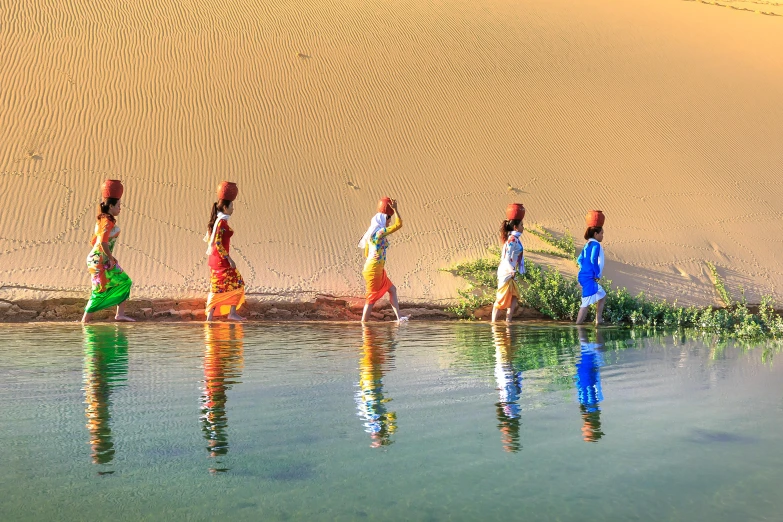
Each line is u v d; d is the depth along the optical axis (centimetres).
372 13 2433
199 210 1429
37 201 1355
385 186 1602
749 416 453
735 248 1511
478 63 2172
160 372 599
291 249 1362
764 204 1691
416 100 1942
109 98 1747
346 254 1377
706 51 2519
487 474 334
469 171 1684
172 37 2077
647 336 952
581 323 1158
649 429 417
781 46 2678
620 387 547
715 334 993
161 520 277
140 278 1205
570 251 1414
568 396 512
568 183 1683
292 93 1895
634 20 2758
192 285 1207
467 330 999
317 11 2389
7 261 1186
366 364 654
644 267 1409
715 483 325
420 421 434
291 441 388
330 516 282
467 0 2705
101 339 834
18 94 1691
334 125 1792
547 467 346
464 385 551
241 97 1844
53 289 1133
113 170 1500
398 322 1130
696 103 2116
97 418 435
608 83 2162
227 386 540
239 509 290
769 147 1945
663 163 1806
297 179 1580
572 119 1948
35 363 642
